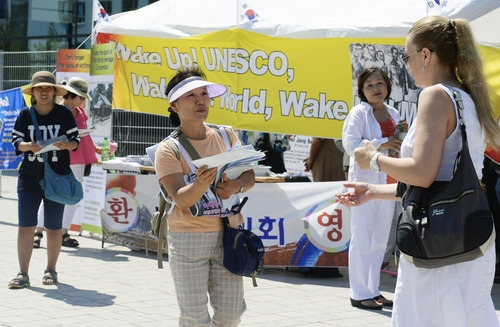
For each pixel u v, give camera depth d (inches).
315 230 320.5
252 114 331.0
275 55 325.1
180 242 168.7
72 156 370.0
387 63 309.1
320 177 336.8
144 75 362.0
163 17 364.5
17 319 243.3
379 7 321.4
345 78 316.2
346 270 341.1
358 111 264.4
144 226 366.3
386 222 266.4
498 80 288.4
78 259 352.5
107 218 375.6
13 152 466.3
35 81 295.9
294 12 335.0
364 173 259.8
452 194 130.1
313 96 321.1
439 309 135.0
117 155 470.3
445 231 128.4
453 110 133.5
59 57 420.2
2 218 483.5
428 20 139.7
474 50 138.7
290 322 245.3
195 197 161.3
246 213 326.0
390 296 286.8
